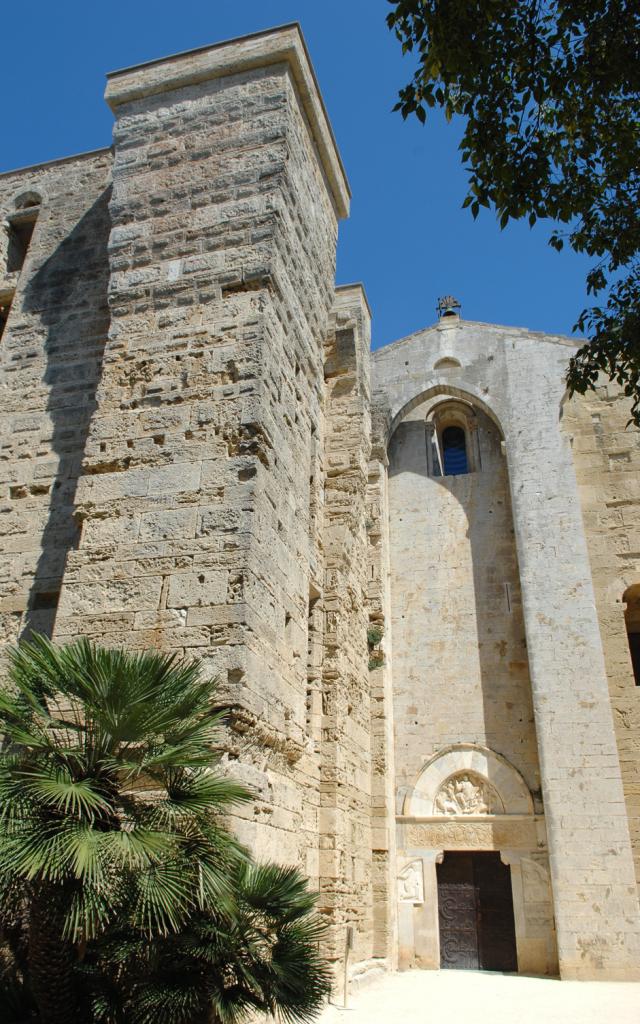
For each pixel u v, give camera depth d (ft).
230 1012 22.50
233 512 35.99
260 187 44.47
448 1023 37.52
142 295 43.42
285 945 24.93
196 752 24.41
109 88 49.75
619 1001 45.27
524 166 31.65
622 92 32.68
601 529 71.72
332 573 53.57
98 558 36.63
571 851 59.62
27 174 57.52
